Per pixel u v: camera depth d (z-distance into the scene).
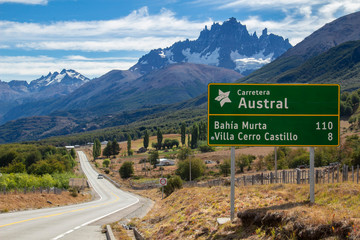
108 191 76.12
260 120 12.77
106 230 16.50
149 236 14.95
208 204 18.06
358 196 12.91
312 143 12.69
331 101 12.72
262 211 10.20
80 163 186.88
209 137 12.76
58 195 43.84
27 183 56.28
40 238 13.82
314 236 7.74
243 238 9.54
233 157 12.66
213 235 11.03
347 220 7.59
